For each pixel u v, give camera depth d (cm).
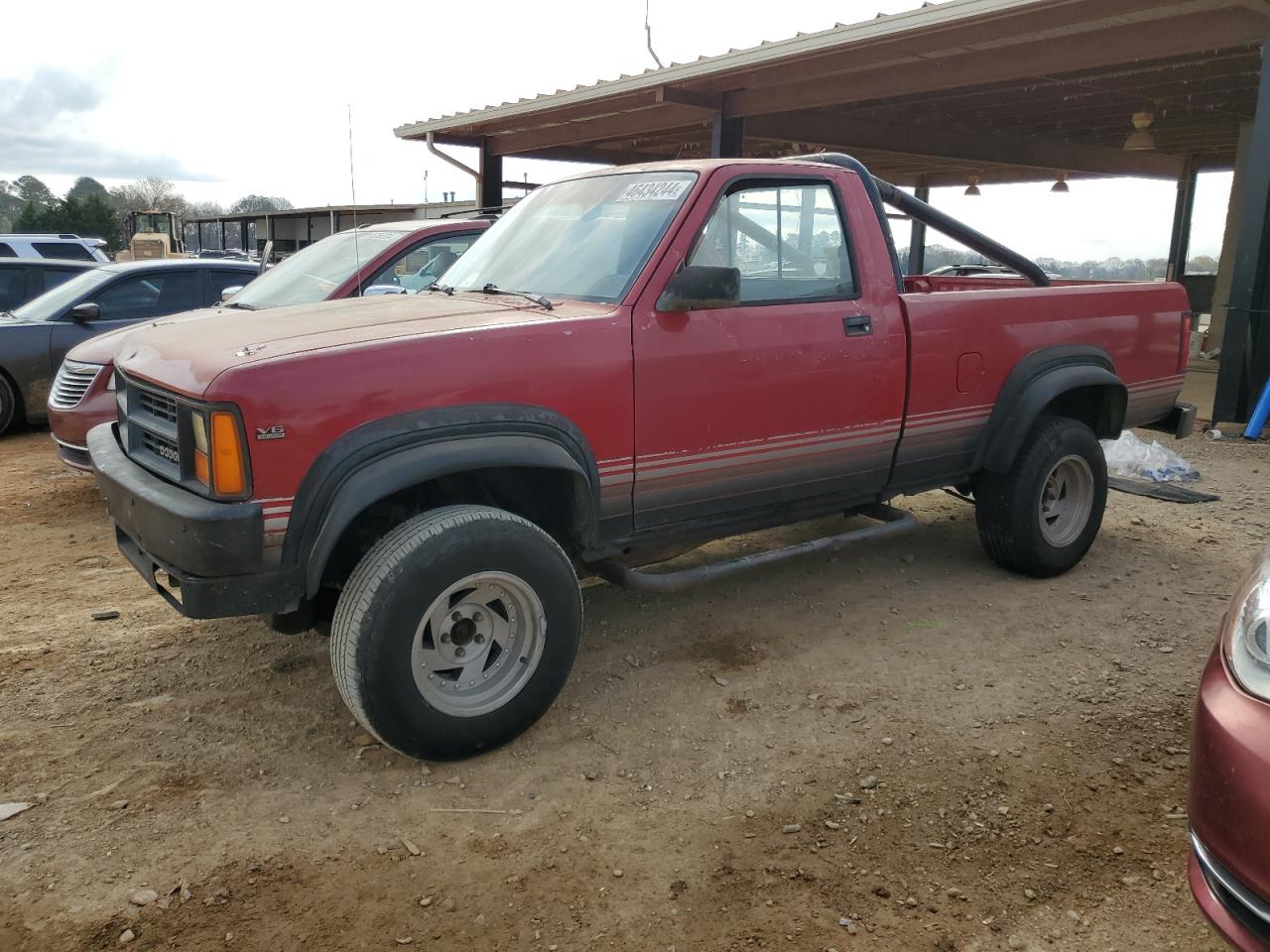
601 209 415
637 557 400
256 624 451
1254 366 914
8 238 1817
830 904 265
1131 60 918
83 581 507
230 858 283
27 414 881
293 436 294
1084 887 272
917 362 441
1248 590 236
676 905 265
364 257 661
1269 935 200
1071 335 503
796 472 418
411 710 313
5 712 366
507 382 329
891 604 477
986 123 1573
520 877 277
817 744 347
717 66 1072
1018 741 348
